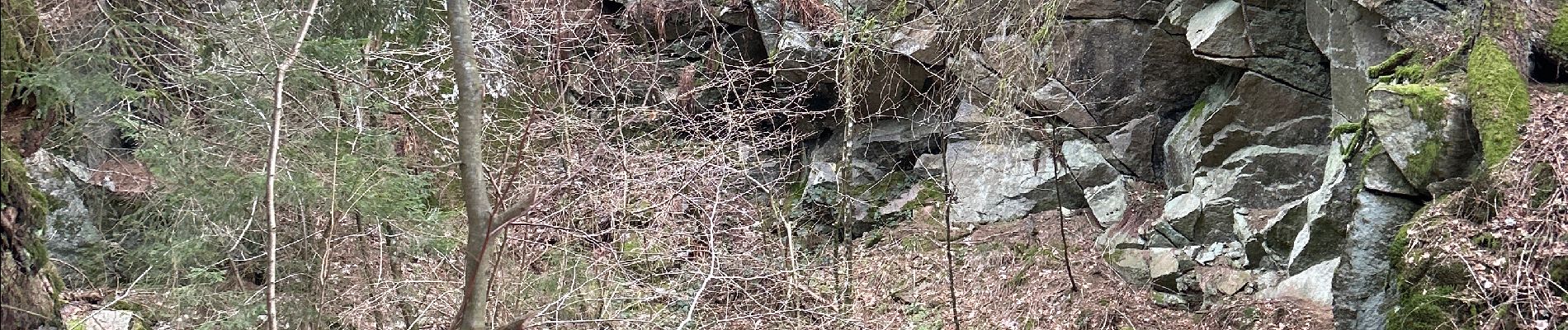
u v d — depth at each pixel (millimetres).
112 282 6926
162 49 5773
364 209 5551
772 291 8125
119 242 6500
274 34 5445
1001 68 9719
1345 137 7242
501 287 5723
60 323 3900
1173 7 9570
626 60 9031
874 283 10047
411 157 6477
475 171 3934
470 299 3932
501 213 4086
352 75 5879
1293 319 7145
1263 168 8664
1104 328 8227
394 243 6062
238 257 5586
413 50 6535
